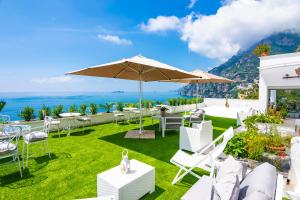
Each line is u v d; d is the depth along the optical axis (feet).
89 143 19.85
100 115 31.35
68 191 10.58
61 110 27.48
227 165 6.49
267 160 13.78
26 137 13.82
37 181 11.65
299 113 27.45
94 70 22.98
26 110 24.59
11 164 14.11
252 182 6.15
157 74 26.96
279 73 27.66
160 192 10.55
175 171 13.23
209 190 7.39
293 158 9.39
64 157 15.76
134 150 17.72
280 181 6.82
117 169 10.16
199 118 28.30
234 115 40.29
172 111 44.73
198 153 12.68
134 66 23.62
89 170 13.28
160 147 18.70
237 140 15.24
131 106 37.47
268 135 15.87
